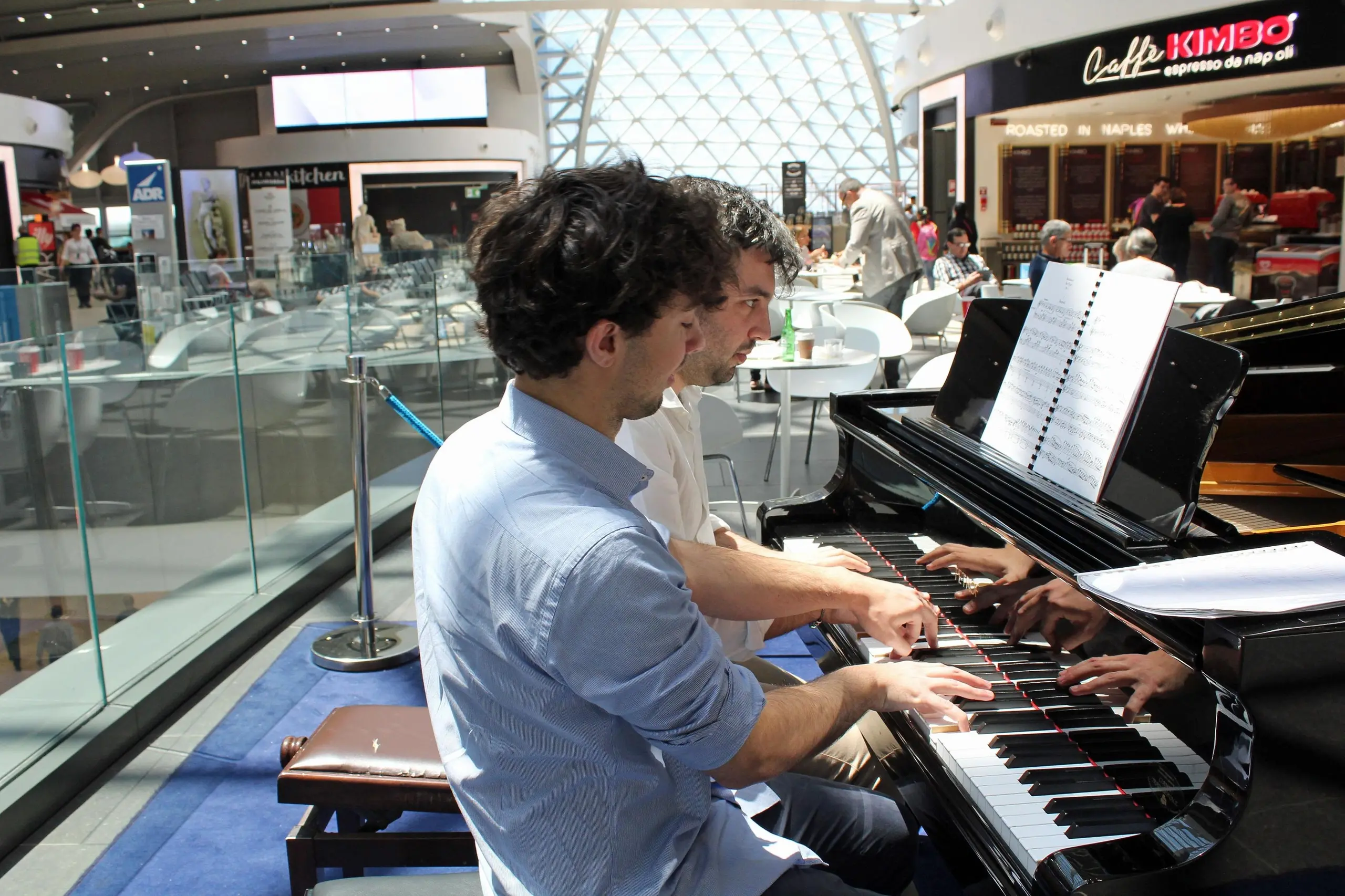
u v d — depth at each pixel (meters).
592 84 29.28
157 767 2.83
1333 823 1.10
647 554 1.00
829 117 32.12
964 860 1.37
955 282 9.75
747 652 2.04
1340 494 1.79
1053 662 1.61
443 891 1.40
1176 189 10.55
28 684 2.62
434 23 22.22
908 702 1.34
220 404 3.58
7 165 18.19
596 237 0.97
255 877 2.32
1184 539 1.43
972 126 13.01
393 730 1.84
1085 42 11.12
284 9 19.67
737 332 1.69
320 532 4.43
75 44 20.78
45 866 2.37
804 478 5.66
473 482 1.06
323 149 25.83
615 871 1.08
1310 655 1.07
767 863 1.19
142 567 3.14
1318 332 1.92
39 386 2.63
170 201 12.66
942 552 1.97
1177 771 1.30
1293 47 9.33
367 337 4.81
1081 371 1.62
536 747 1.05
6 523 2.50
